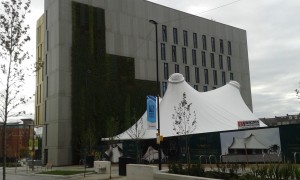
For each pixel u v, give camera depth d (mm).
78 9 47719
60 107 44156
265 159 24188
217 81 66312
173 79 37906
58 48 45219
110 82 48969
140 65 53625
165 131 32781
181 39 61062
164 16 58875
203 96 39438
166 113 35281
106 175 24844
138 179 17797
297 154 22797
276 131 24219
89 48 47625
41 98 54594
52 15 47469
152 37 56156
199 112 34625
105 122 47000
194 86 61781
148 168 16875
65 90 44875
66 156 43719
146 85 53719
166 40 58562
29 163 38844
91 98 46500
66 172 29219
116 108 48844
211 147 27969
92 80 47125
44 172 31047
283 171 12203
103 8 50375
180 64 59969
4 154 13094
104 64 48781
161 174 15828
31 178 26125
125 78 51000
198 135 29047
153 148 34188
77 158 44188
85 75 46656
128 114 49344
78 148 44125
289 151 23281
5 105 13172
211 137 28094
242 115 39281
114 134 41656
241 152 25984
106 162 27219
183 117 30641
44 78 48406
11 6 13219
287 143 23531
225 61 68812
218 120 34219
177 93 36875
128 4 53656
